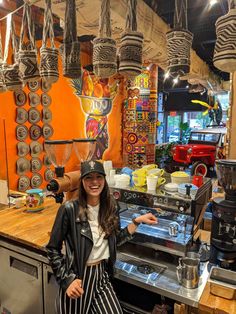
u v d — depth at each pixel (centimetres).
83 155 203
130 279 144
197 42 491
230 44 88
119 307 147
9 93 326
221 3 301
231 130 229
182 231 161
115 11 175
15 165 339
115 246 153
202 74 498
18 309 202
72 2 130
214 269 133
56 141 179
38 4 157
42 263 179
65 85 403
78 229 147
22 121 344
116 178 177
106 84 489
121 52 121
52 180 178
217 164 147
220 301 123
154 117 523
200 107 1203
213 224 150
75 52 133
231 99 227
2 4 300
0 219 220
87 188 150
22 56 155
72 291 136
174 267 154
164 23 272
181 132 1085
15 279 198
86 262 146
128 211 194
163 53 281
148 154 525
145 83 501
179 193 157
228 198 147
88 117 453
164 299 155
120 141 546
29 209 236
